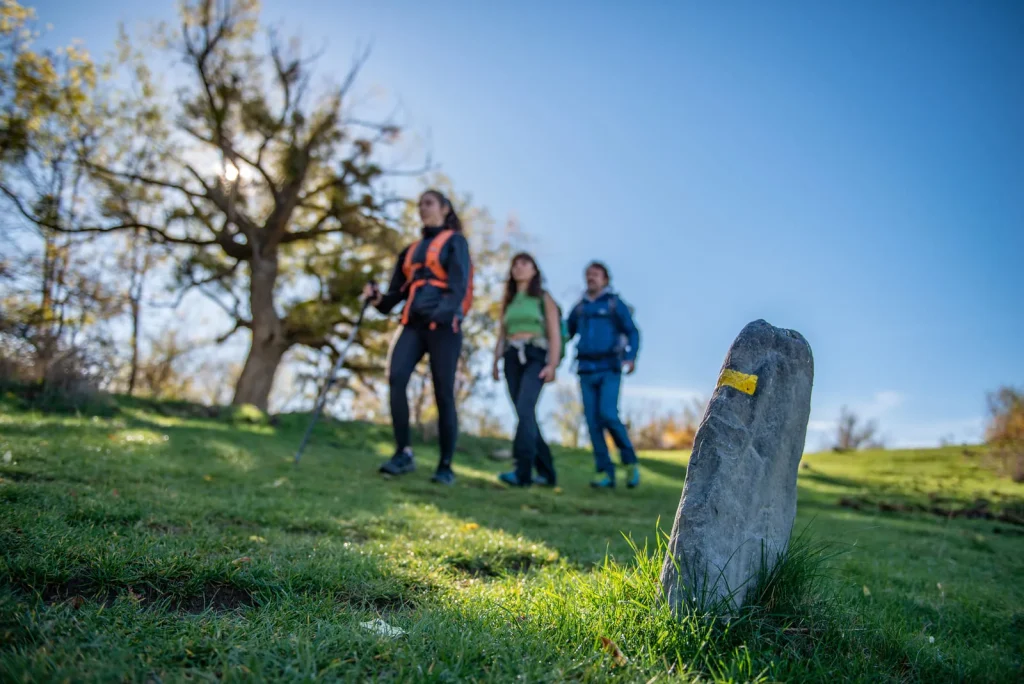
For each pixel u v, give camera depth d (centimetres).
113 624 191
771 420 241
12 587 219
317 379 2136
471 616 221
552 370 780
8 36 1731
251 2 1970
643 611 227
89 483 431
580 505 651
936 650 230
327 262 2194
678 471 1234
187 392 2477
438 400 676
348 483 615
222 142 2028
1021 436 1641
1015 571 457
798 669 195
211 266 2152
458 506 552
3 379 927
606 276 868
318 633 190
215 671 166
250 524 384
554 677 173
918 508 867
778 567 236
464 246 665
